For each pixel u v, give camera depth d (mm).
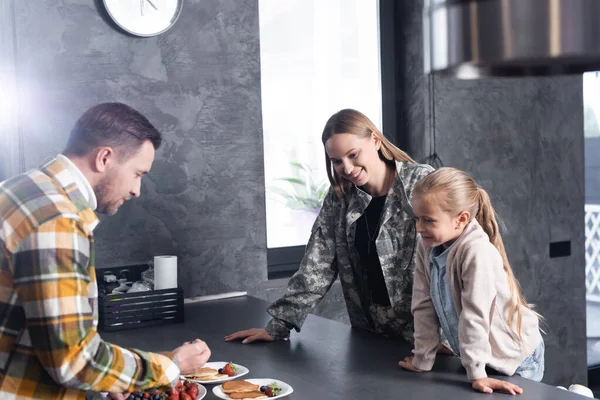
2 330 1312
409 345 2303
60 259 1283
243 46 3230
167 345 2395
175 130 3109
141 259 3064
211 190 3197
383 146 2381
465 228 1955
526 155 3969
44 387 1346
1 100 2770
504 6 387
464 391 1816
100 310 2652
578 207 4168
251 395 1804
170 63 3086
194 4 3123
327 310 3469
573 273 4176
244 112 3250
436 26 431
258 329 2455
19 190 1343
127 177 1453
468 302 1866
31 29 2814
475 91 3783
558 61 410
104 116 1423
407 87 3707
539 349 2023
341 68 3615
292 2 3484
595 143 4570
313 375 1995
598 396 4355
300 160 3553
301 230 3578
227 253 3244
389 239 2350
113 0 2938
